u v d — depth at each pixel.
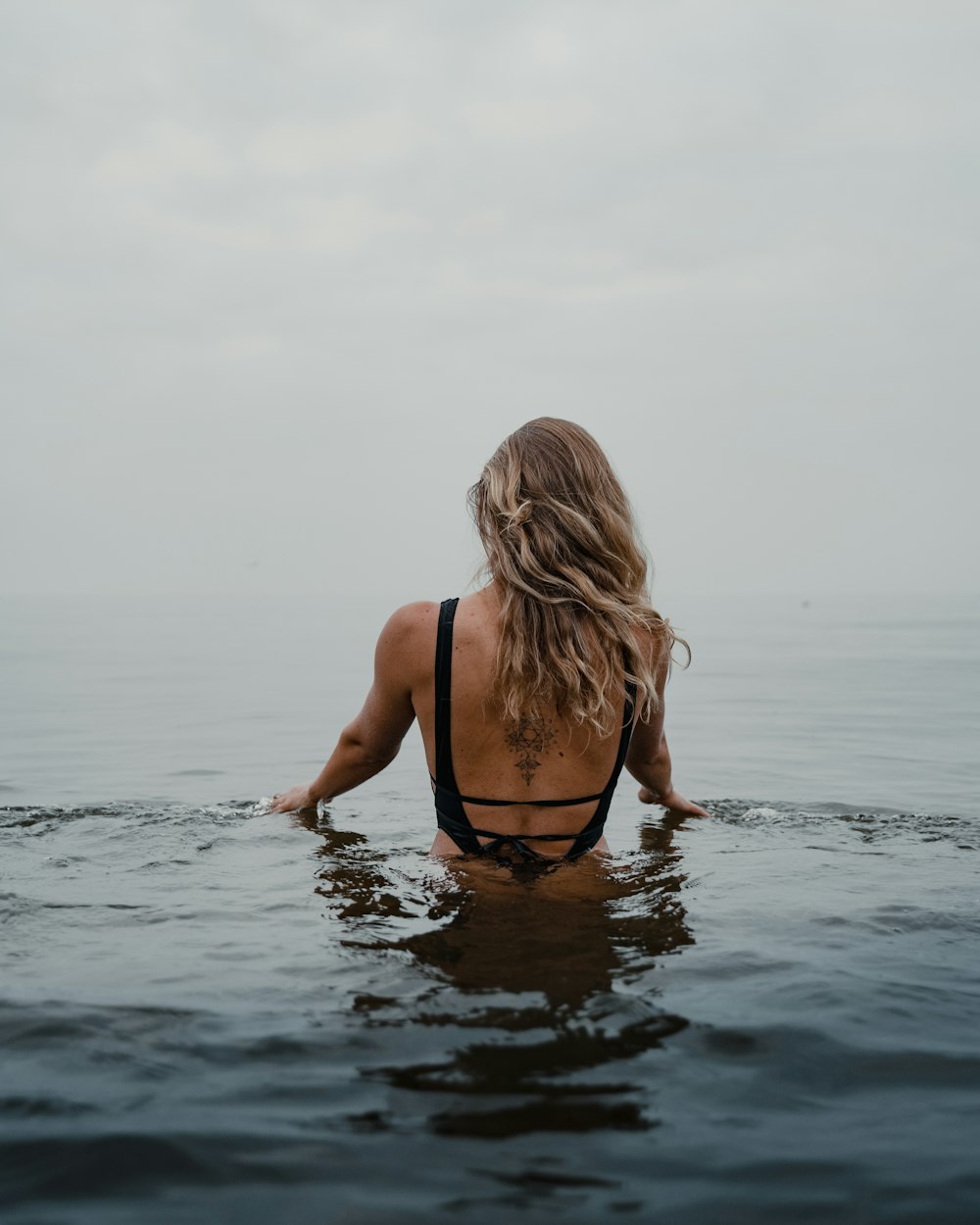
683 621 34.41
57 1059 1.38
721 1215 1.05
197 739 6.02
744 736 6.06
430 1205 1.06
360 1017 1.52
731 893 2.26
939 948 1.89
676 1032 1.47
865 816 3.36
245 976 1.70
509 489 2.48
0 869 2.50
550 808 2.42
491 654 2.37
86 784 4.38
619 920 2.02
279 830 3.02
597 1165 1.13
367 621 32.56
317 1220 1.04
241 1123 1.22
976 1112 1.27
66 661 14.43
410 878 2.38
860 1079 1.35
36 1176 1.11
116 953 1.83
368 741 2.84
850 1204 1.07
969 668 12.78
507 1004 1.57
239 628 27.38
